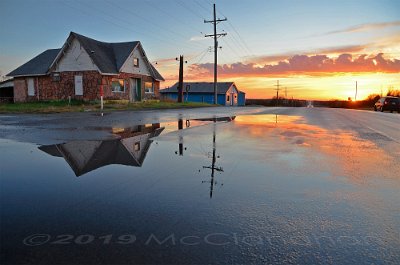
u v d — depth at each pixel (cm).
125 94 3164
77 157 619
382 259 257
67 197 388
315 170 548
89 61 2878
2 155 631
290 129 1209
